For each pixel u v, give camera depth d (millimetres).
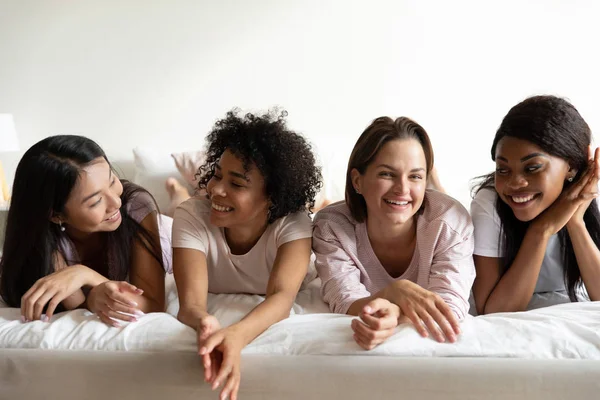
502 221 1069
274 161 981
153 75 2525
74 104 2553
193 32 2496
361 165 1000
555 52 2418
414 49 2459
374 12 2451
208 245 1073
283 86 2512
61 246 1067
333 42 2477
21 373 871
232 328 849
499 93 2455
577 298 1128
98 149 1010
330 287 1054
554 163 966
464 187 2422
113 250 1076
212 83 2523
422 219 1057
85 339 872
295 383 835
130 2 2486
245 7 2477
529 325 849
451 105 2473
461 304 950
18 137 2574
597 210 1113
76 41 2514
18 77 2539
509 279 1042
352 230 1109
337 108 2508
